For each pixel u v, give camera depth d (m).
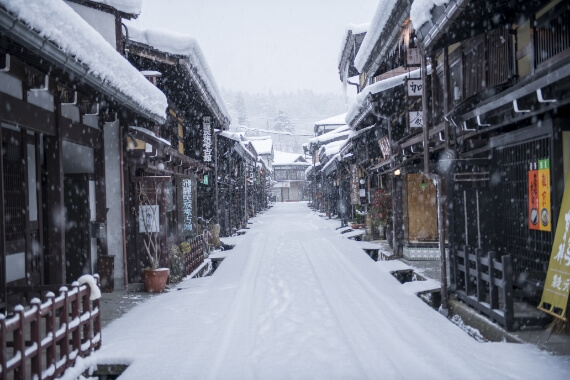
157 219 12.38
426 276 12.75
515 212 8.88
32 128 7.39
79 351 6.33
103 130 11.17
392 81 15.23
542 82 6.02
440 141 11.83
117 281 11.70
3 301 6.50
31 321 5.18
